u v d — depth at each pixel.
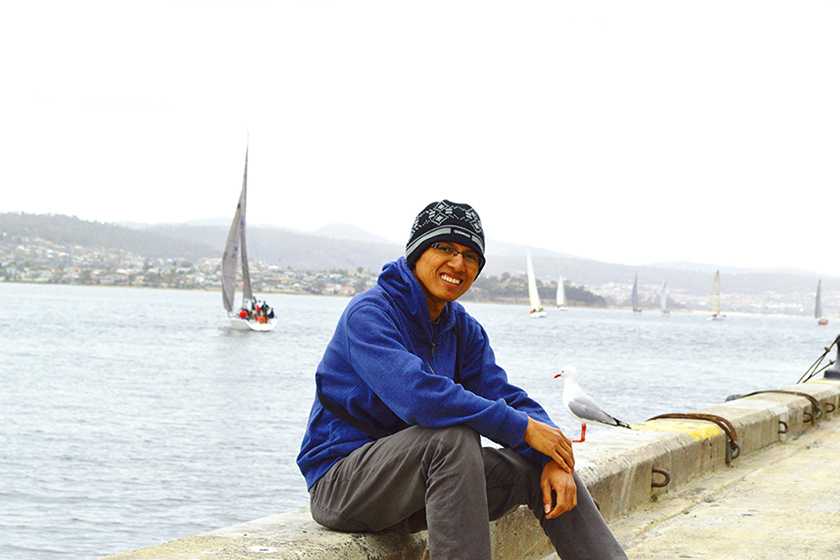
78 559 10.14
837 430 7.13
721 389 34.25
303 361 41.94
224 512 12.39
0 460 15.40
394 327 2.40
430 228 2.48
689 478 4.84
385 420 2.48
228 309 64.00
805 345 87.50
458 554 2.11
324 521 2.55
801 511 4.22
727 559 3.40
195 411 23.06
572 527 2.38
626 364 47.50
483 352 2.75
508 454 2.46
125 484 13.88
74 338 53.88
